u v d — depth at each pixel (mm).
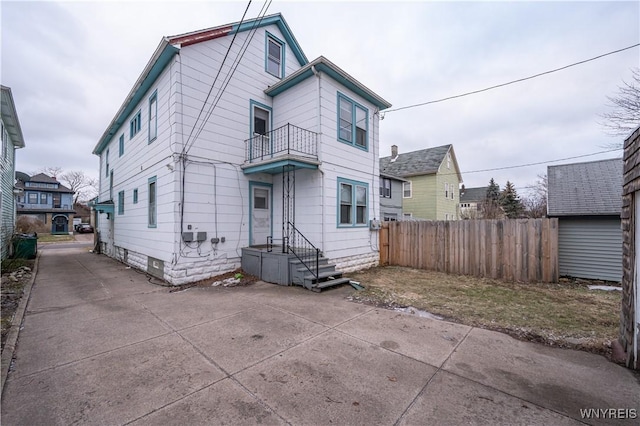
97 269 8758
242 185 7758
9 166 11258
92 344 3336
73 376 2625
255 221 8078
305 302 5145
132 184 9531
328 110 7699
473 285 6668
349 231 8391
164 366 2816
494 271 7613
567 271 7793
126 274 7891
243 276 7086
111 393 2355
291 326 3936
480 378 2613
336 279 6754
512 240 7406
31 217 31078
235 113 7695
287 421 2016
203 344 3342
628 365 2803
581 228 7645
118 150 11422
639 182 2654
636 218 2842
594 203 7617
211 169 7098
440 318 4336
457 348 3264
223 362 2904
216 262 7109
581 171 9273
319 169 7395
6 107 8773
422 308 4840
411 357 3033
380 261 9680
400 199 19812
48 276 7570
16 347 3248
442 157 21703
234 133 7645
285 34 9211
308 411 2127
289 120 8188
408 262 9359
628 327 2910
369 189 9289
